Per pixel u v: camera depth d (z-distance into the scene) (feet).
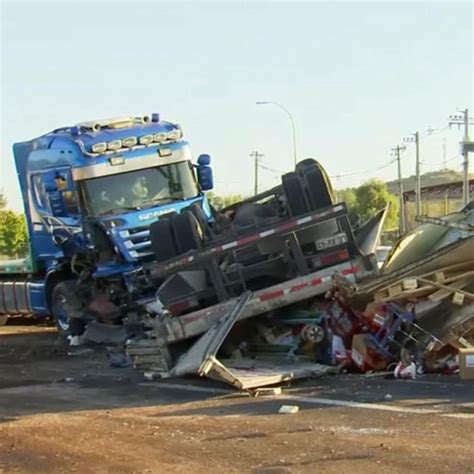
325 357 40.91
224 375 35.68
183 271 41.75
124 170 55.77
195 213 46.11
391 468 23.45
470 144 180.96
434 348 38.29
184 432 28.76
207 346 37.55
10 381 41.98
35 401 35.99
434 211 228.63
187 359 39.19
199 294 41.47
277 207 47.50
